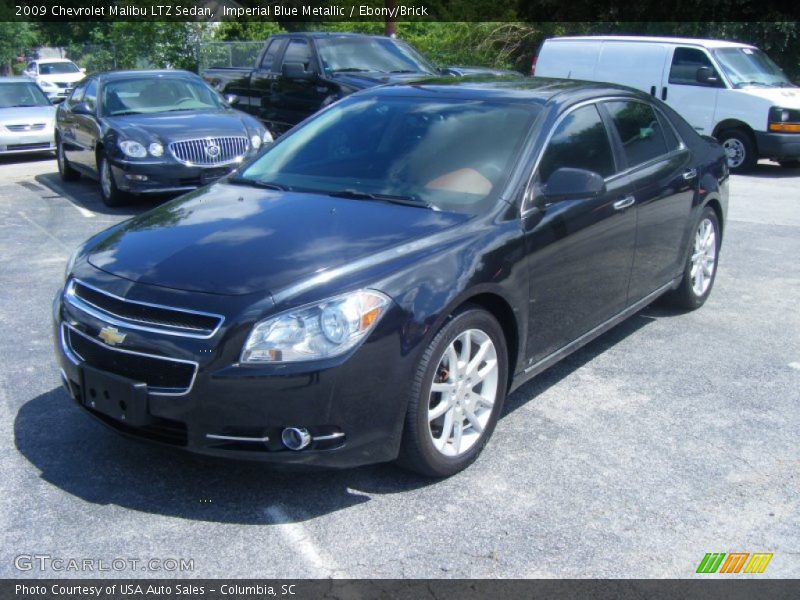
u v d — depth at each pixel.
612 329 5.80
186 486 3.63
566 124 4.56
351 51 11.98
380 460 3.45
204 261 3.54
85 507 3.46
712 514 3.48
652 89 14.13
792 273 7.26
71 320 3.64
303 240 3.68
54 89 30.14
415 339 3.39
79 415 4.31
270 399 3.19
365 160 4.54
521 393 4.69
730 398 4.65
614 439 4.13
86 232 8.61
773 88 13.48
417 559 3.14
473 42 24.81
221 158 9.72
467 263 3.66
